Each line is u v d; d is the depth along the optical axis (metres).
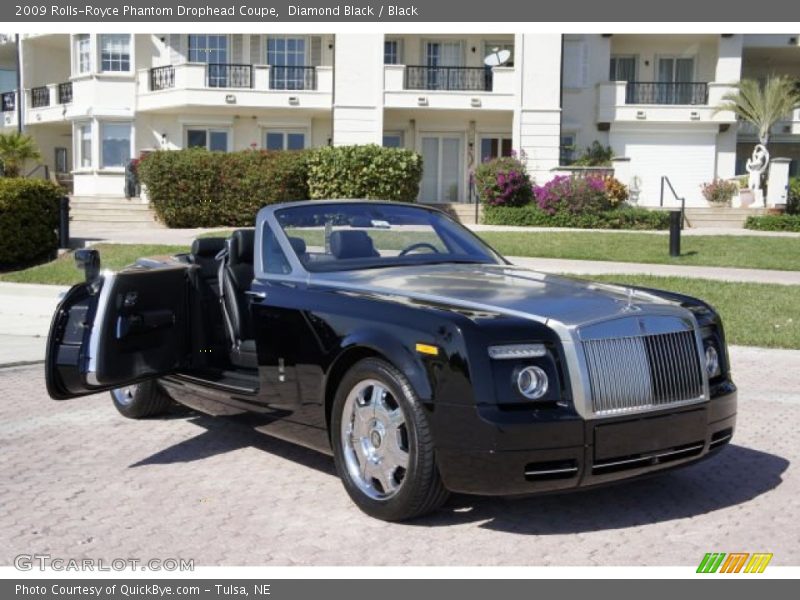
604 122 31.80
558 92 29.34
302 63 31.62
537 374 4.17
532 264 16.19
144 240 19.52
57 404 7.51
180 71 29.83
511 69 29.42
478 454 4.05
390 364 4.41
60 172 38.09
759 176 28.11
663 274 14.98
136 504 4.95
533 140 29.52
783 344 10.01
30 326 11.62
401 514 4.46
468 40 31.42
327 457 5.87
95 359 5.30
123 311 5.46
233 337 6.00
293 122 31.72
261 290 5.37
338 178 24.62
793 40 34.03
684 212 25.86
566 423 4.11
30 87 36.34
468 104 29.52
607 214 24.28
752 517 4.73
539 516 4.73
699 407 4.57
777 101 29.31
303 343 4.93
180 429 6.63
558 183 24.61
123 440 6.33
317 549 4.29
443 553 4.23
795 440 6.33
